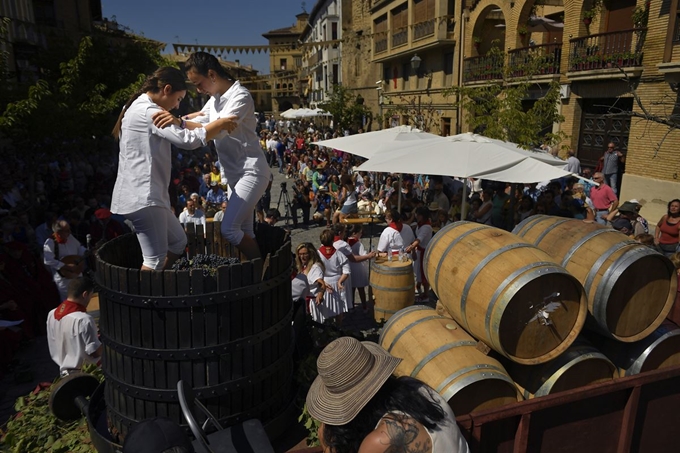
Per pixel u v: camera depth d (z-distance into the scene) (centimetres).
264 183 377
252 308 337
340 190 1578
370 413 202
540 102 1357
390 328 433
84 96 1545
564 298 371
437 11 2531
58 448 363
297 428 386
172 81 337
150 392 324
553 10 2130
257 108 7819
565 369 368
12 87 1162
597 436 344
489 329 359
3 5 1731
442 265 422
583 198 1195
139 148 329
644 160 1446
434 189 1313
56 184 1468
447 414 210
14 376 682
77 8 2466
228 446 297
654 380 341
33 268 802
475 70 2305
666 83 1368
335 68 4778
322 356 214
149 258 354
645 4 1422
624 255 378
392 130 1207
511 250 382
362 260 811
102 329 349
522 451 310
